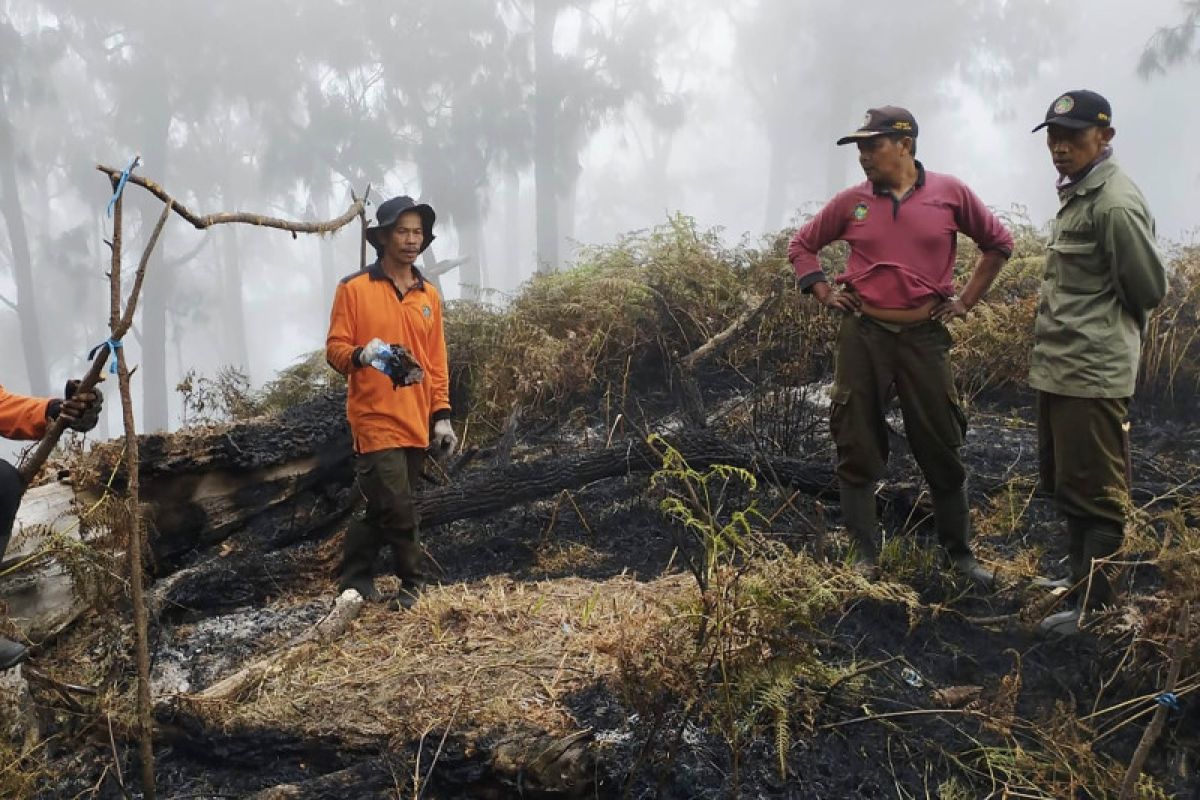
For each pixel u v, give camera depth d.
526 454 5.55
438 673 3.21
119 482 4.05
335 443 4.91
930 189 3.49
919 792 2.75
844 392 3.63
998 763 2.81
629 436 5.40
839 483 3.89
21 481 2.80
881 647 3.32
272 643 3.77
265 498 4.61
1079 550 3.41
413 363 3.73
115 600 3.55
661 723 2.76
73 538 3.55
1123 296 3.19
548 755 2.73
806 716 2.90
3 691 3.04
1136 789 2.66
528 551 4.52
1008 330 5.69
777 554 3.21
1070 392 3.27
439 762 2.82
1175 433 5.11
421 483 5.16
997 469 4.77
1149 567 3.74
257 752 3.03
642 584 3.84
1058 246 3.33
